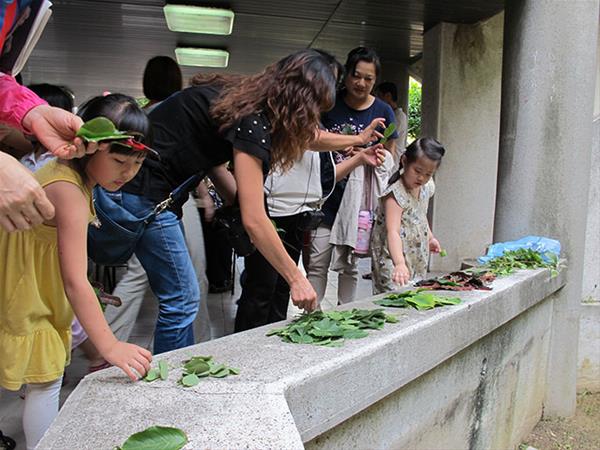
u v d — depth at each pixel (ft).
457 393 7.90
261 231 6.42
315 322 6.14
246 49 27.35
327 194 10.59
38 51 28.35
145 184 7.34
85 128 4.37
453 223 20.68
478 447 8.96
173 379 4.67
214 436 3.81
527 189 11.76
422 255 10.82
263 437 3.81
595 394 13.43
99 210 7.29
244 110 6.61
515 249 11.21
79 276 5.10
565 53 11.27
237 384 4.57
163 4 20.25
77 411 4.11
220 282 17.57
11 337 5.92
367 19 20.93
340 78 7.87
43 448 3.60
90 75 35.09
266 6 20.02
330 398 5.02
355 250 11.42
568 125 11.40
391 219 10.11
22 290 5.83
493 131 20.58
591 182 13.15
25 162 8.05
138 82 37.60
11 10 4.69
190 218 10.86
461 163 20.52
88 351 8.82
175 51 27.76
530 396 11.18
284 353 5.33
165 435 3.70
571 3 11.18
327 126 12.26
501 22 20.29
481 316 7.80
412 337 6.15
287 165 7.18
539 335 11.20
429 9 19.01
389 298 7.70
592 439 11.35
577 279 11.85
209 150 7.48
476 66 20.34
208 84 7.76
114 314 10.09
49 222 5.84
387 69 27.68
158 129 7.43
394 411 6.34
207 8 19.97
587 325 13.26
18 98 4.71
